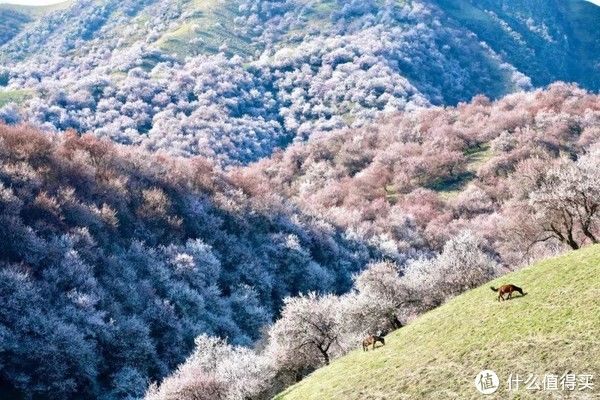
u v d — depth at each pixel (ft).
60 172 328.29
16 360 209.26
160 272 304.30
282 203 476.54
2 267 238.27
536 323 102.22
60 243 268.41
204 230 375.86
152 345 254.27
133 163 394.73
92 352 226.79
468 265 172.76
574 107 636.48
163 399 179.73
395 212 513.45
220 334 299.17
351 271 423.64
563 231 207.21
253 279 361.30
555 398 80.38
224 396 174.19
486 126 652.48
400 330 142.82
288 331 172.24
